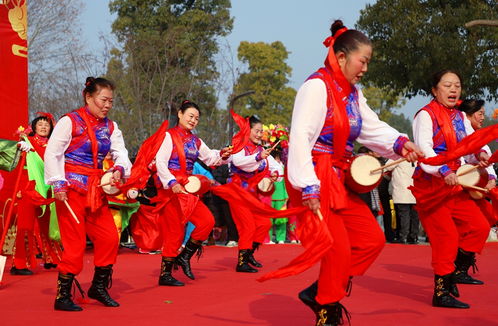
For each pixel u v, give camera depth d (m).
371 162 3.51
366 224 3.54
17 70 7.30
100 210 4.88
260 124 7.71
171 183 5.97
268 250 9.96
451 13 19.81
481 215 5.55
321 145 3.51
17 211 6.94
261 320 4.27
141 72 22.94
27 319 4.40
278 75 50.47
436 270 4.79
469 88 19.92
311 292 3.60
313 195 3.29
